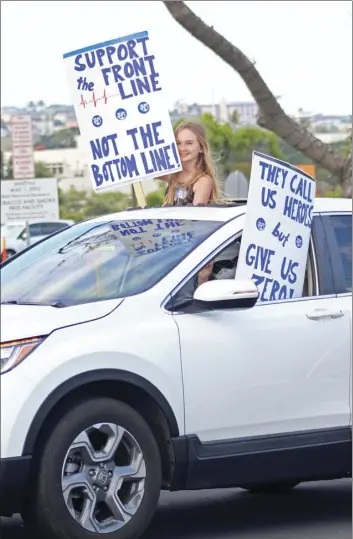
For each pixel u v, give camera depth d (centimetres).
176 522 702
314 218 683
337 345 650
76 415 567
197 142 749
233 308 605
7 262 702
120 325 586
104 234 676
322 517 716
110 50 769
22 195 2323
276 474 631
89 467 574
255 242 645
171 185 766
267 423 625
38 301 621
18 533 662
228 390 610
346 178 1416
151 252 637
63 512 562
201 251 631
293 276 659
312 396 639
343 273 677
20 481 550
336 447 646
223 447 611
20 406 548
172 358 593
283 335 631
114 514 581
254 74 1339
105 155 773
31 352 560
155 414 598
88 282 626
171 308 605
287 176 657
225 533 669
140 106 762
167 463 604
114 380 575
